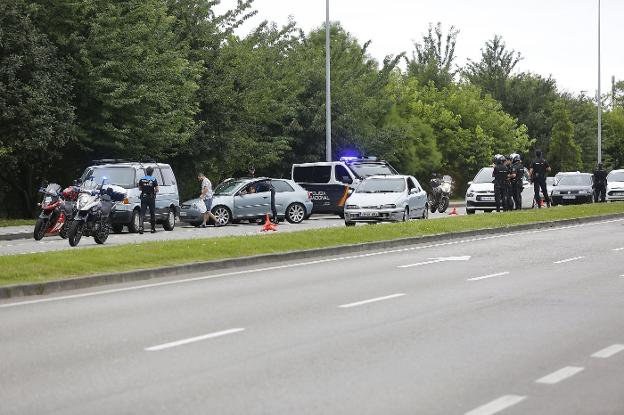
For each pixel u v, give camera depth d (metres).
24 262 31.89
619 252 42.53
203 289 29.58
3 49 68.75
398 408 14.30
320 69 101.62
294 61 103.75
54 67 70.19
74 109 70.94
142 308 25.20
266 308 25.12
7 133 68.12
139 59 74.69
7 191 76.50
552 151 172.88
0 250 45.06
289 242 42.69
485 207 79.44
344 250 43.50
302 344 19.72
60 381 16.23
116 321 22.92
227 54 86.38
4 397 15.10
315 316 23.66
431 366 17.44
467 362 17.80
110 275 31.20
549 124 174.88
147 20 75.62
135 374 16.78
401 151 119.69
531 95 177.00
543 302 26.16
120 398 14.98
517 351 18.89
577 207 75.50
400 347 19.38
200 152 83.75
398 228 51.59
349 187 75.50
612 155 191.38
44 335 20.88
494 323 22.47
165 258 35.72
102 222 47.72
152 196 59.16
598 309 24.78
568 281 31.28
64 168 77.50
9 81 67.50
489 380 16.23
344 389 15.57
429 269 35.66
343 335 20.83
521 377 16.48
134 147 72.75
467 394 15.20
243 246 40.19
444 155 138.62
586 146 182.50
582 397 15.00
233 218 69.38
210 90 82.62
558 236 53.25
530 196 85.44
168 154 78.06
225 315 23.86
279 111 93.31
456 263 38.00
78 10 73.19
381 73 119.88
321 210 76.31
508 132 152.25
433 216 78.81
